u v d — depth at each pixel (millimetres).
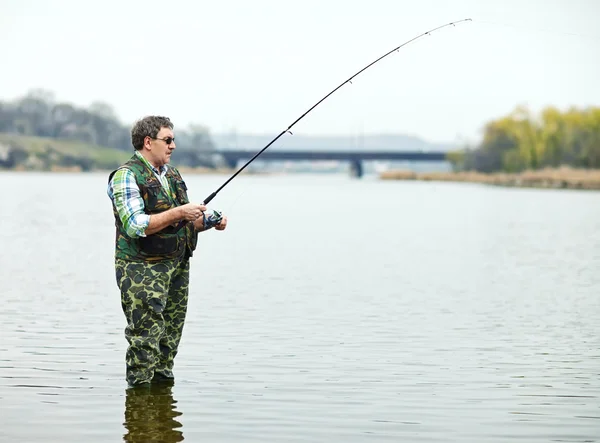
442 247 20078
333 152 129875
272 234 23578
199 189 63500
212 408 6418
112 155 144625
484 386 7105
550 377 7414
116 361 7793
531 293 12359
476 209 40875
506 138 105938
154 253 6691
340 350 8359
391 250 19109
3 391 6809
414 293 12234
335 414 6316
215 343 8617
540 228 27344
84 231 23594
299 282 13266
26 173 133000
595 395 6859
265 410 6391
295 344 8609
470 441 5766
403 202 49438
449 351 8375
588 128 96938
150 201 6672
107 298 11344
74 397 6656
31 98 150500
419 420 6195
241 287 12609
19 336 8836
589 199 54125
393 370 7594
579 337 9109
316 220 30859
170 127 6762
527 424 6121
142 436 5793
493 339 8969
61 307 10594
